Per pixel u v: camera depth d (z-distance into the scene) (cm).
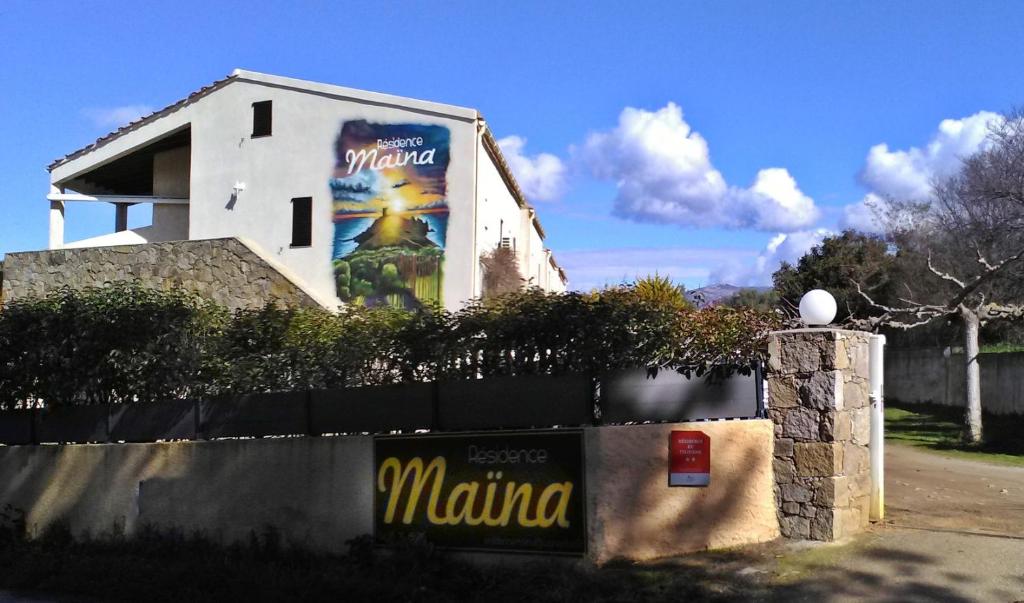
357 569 786
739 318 845
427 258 1783
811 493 766
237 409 938
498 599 708
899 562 700
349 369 907
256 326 995
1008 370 2362
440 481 820
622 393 779
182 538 938
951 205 2408
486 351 832
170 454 964
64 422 1047
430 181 1802
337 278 1836
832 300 796
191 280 1662
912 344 3303
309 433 896
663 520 759
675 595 669
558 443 770
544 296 832
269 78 1941
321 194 1873
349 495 862
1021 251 1864
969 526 820
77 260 1753
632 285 995
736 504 772
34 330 1060
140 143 2081
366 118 1859
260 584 750
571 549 755
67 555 927
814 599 642
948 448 1736
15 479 1068
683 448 765
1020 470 1339
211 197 1966
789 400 781
